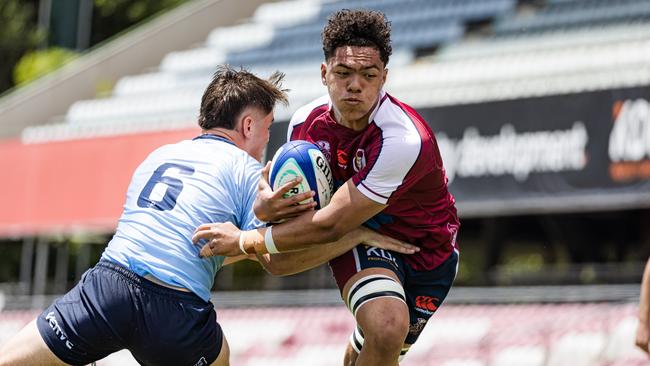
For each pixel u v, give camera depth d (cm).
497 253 5472
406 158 1642
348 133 1711
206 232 1723
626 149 3444
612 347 2975
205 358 1756
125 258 1736
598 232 5234
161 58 6350
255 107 1872
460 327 3294
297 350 3600
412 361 3300
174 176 1798
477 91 3809
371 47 1605
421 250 1803
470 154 3778
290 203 1667
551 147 3600
